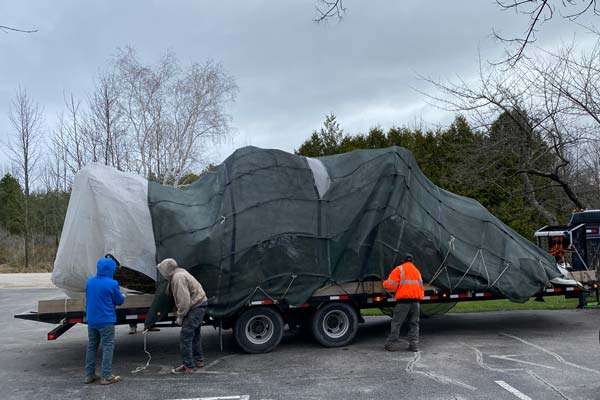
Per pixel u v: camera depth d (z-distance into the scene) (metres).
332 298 9.28
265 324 9.11
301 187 9.52
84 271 8.51
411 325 9.07
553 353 8.65
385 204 9.60
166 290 8.14
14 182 44.09
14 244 38.78
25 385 7.38
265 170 9.53
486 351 8.88
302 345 9.73
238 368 8.05
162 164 29.34
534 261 10.50
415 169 10.37
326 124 28.28
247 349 8.95
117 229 8.50
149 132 29.16
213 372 7.85
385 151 10.01
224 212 9.02
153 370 8.12
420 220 9.90
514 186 19.80
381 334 10.73
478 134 18.31
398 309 9.03
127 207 8.65
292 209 9.29
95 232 8.57
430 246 9.77
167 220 8.75
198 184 10.04
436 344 9.56
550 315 12.86
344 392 6.66
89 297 7.38
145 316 8.75
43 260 35.84
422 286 9.19
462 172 17.61
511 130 16.97
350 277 9.35
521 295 10.14
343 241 9.37
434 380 7.11
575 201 16.59
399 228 9.55
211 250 8.71
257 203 9.17
